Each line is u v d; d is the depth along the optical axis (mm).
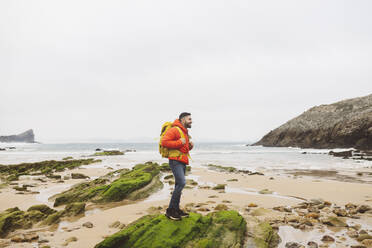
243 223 4898
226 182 12047
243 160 26781
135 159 29750
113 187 8617
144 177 10383
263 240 4449
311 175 14531
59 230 5281
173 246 3791
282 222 5633
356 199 8172
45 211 6605
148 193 9258
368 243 4289
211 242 4020
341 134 46562
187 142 4555
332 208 7023
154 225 4246
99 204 7969
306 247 4273
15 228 5230
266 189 10094
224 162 24547
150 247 3719
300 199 8258
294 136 62375
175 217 4410
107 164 23578
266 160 26625
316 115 63469
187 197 8633
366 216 6094
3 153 46344
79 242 4520
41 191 10227
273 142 69875
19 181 13297
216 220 4785
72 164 22438
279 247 4344
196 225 4316
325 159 27156
